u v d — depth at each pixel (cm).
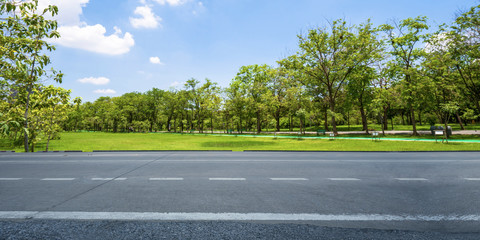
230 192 496
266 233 298
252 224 327
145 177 647
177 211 382
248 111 4294
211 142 2559
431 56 2534
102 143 2638
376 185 552
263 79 4662
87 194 483
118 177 648
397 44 2605
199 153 1315
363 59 2889
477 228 314
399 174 682
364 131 3541
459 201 430
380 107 2638
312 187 536
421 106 2792
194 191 504
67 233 300
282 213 372
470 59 2355
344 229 310
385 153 1273
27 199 448
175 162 936
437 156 1109
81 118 9119
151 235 293
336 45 3002
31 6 448
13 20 486
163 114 7438
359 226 321
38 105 1373
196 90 5697
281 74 4244
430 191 496
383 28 2711
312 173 701
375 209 389
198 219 347
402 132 2834
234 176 659
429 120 4969
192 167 813
